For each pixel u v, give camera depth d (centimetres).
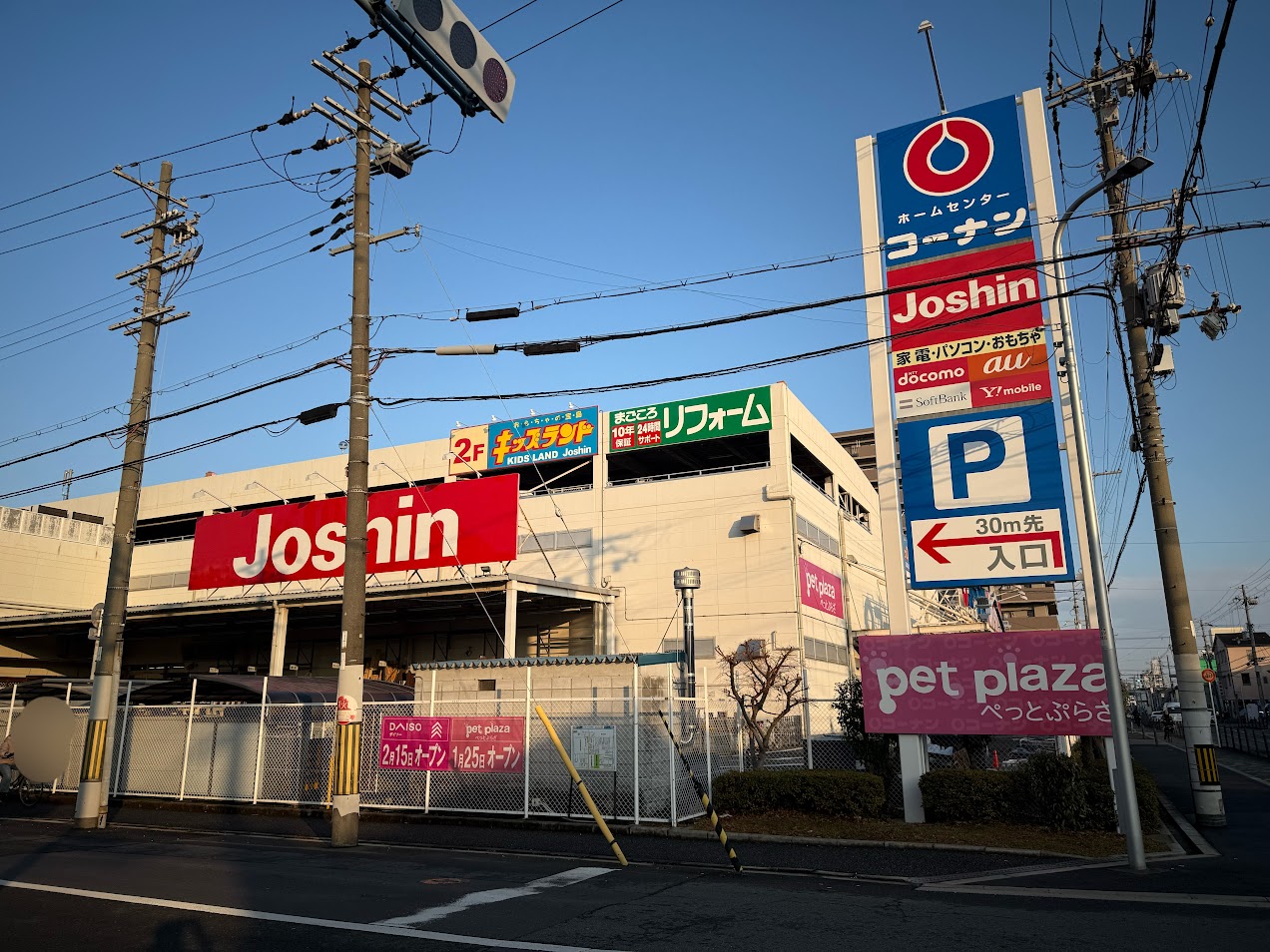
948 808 1391
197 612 3262
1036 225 1552
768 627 3161
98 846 1312
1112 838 1259
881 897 918
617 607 3419
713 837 1354
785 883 1008
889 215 1656
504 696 1889
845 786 1442
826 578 3550
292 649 4212
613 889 962
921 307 1603
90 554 4372
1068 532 1444
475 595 2848
